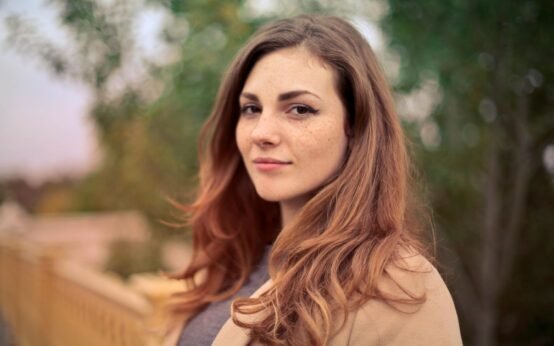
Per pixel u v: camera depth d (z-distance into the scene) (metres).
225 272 1.57
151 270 7.23
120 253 7.66
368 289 1.00
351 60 1.17
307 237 1.16
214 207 1.58
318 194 1.17
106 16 2.69
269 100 1.17
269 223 1.58
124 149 5.16
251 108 1.25
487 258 3.72
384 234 1.10
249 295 1.42
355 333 0.99
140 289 2.11
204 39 3.04
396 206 1.14
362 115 1.17
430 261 1.17
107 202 9.20
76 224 10.17
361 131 1.18
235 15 2.90
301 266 1.09
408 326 0.96
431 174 3.62
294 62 1.17
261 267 1.49
